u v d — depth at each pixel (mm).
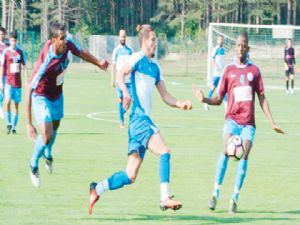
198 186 23703
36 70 19922
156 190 22828
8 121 36906
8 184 23328
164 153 18016
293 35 93250
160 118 46594
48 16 181375
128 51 39594
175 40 150125
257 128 41688
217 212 19969
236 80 20297
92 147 32188
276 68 102000
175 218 19062
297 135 38531
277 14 191000
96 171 26031
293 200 21828
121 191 22609
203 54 140375
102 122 43281
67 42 19766
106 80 91000
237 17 192000
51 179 24344
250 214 19766
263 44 104062
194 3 189000
